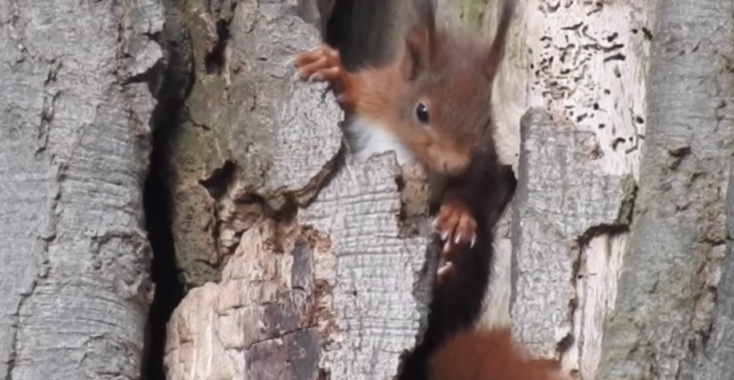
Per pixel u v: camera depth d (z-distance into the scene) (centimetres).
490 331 760
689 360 701
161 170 754
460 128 921
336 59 735
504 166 884
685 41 746
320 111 718
